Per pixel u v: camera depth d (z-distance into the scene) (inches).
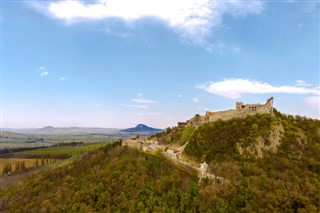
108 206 4505.4
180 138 7042.3
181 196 4443.9
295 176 4864.7
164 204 4343.0
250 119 6323.8
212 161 5482.3
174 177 4795.8
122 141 6914.4
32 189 5920.3
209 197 4429.1
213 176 5029.5
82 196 4768.7
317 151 5733.3
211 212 4183.1
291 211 4217.5
